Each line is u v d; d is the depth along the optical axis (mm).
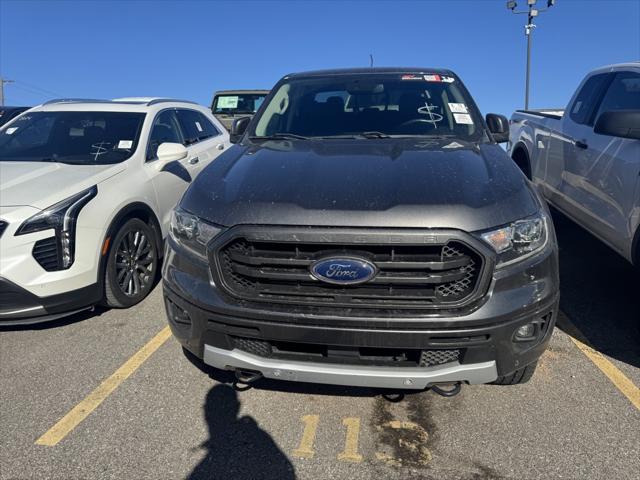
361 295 2168
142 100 5223
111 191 3820
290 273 2205
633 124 3146
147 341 3506
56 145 4453
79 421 2680
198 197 2541
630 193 3420
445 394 2402
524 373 2715
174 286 2484
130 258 4004
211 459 2400
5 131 4676
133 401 2840
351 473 2305
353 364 2279
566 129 4809
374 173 2479
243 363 2389
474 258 2141
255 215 2240
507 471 2295
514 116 6730
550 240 2377
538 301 2234
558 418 2639
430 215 2129
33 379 3074
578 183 4324
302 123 3627
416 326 2133
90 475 2320
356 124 3541
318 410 2736
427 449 2439
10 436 2576
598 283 4367
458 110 3600
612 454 2383
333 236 2125
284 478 2287
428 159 2686
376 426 2605
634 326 3627
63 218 3389
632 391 2861
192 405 2797
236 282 2311
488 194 2301
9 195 3426
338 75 4070
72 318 3877
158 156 4379
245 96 12695
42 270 3311
